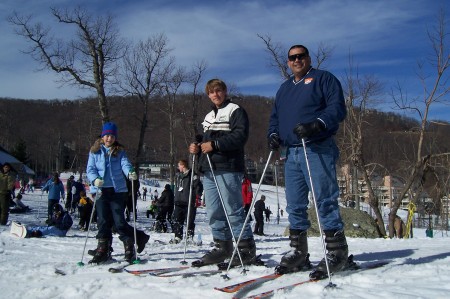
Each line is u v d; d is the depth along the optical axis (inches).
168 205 474.9
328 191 149.3
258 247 269.7
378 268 155.1
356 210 483.8
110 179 201.0
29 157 2679.6
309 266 159.8
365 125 606.5
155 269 172.6
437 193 549.6
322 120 141.3
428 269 145.1
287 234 496.1
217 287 134.1
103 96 899.4
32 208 842.8
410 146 609.0
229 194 168.6
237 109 169.5
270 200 1728.6
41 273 179.3
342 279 135.9
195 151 175.2
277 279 143.3
